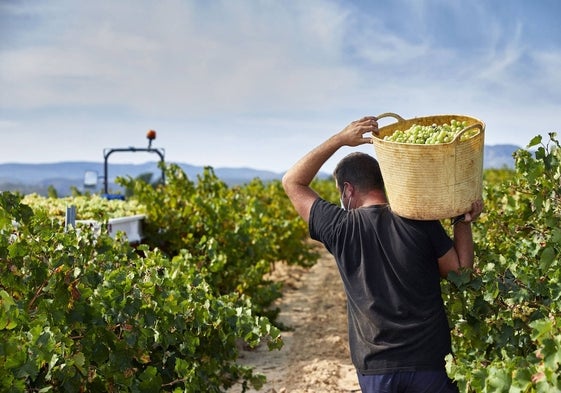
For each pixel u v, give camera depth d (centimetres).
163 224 888
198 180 1020
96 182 1219
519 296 377
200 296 520
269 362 789
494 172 2250
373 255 351
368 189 371
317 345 863
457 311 402
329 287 1336
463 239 358
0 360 322
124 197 1067
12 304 335
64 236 457
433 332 341
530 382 284
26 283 423
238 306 595
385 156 348
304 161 382
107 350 420
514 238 509
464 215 355
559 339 279
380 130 389
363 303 348
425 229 348
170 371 485
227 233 882
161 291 464
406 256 343
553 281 360
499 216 538
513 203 507
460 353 408
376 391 343
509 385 295
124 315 429
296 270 1548
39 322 369
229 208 918
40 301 416
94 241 571
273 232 1234
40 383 374
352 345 356
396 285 343
